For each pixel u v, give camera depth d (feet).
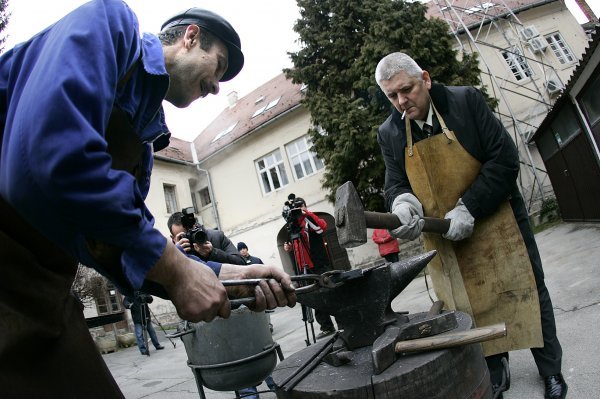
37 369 2.80
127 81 3.29
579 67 21.94
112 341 29.19
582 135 26.45
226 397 11.70
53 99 2.35
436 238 7.76
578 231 27.50
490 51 50.11
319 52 41.83
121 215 2.48
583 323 10.34
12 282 2.73
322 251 16.76
